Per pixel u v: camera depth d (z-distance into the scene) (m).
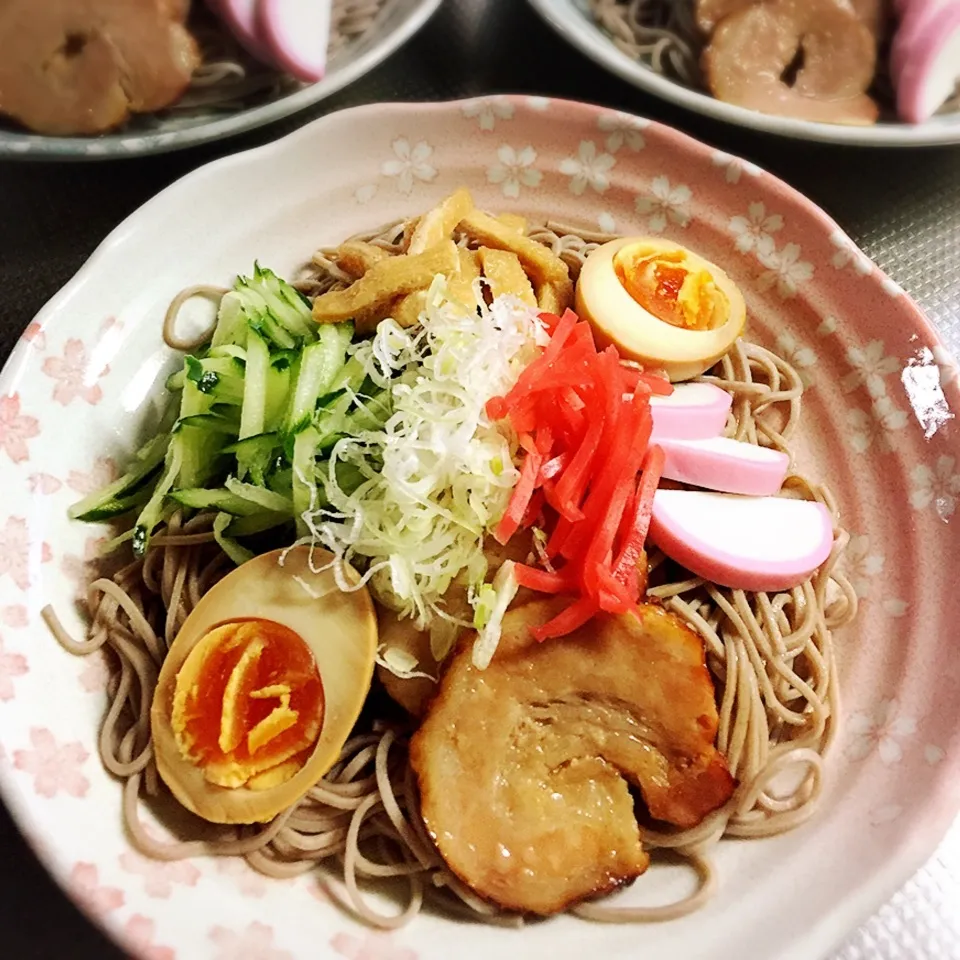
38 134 0.32
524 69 0.37
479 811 0.23
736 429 0.29
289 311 0.28
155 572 0.27
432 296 0.26
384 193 0.31
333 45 0.36
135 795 0.24
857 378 0.29
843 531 0.28
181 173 0.34
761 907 0.23
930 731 0.24
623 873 0.23
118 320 0.28
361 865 0.24
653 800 0.24
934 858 0.25
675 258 0.29
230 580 0.25
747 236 0.30
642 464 0.25
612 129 0.30
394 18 0.36
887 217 0.34
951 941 0.25
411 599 0.24
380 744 0.25
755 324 0.30
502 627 0.24
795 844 0.24
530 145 0.31
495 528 0.24
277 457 0.26
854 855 0.23
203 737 0.24
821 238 0.29
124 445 0.28
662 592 0.26
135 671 0.25
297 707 0.24
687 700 0.24
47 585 0.25
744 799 0.24
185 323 0.29
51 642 0.25
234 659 0.24
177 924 0.22
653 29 0.37
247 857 0.24
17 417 0.26
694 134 0.35
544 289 0.29
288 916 0.23
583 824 0.24
